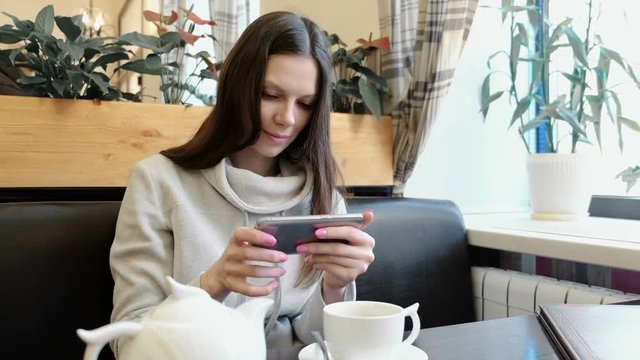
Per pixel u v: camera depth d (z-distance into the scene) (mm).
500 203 1897
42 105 1183
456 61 1465
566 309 756
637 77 1506
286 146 1033
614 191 1680
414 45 1586
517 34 1630
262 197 1045
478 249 1457
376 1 1831
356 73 1691
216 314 418
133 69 1407
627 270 1079
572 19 1498
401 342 562
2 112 1147
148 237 918
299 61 920
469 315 1383
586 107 1639
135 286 863
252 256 685
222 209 1015
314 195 1093
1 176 1154
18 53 1233
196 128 1338
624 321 684
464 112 1813
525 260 1322
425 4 1499
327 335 562
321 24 2156
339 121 1506
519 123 1885
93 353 378
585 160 1484
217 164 1013
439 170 1764
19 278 906
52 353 918
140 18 3281
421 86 1518
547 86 1631
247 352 411
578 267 1186
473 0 1457
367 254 816
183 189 1002
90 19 3418
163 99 1630
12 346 891
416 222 1356
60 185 1206
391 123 1615
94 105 1232
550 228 1364
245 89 917
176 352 385
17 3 3689
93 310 955
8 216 926
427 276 1336
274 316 772
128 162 1271
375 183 1579
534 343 661
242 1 2211
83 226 975
